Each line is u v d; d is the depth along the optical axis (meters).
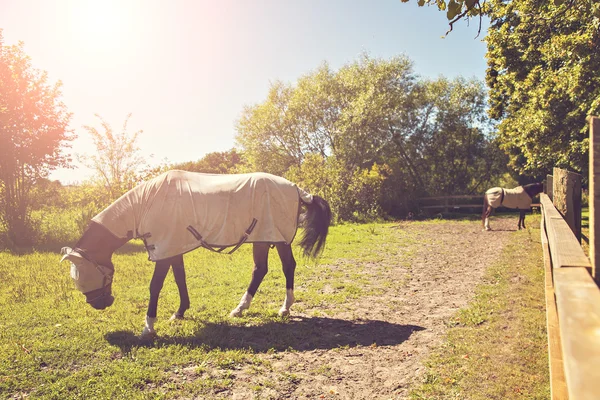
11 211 12.66
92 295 5.58
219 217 5.60
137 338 5.16
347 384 4.02
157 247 5.46
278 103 27.28
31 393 3.84
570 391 0.72
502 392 3.60
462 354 4.48
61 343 4.95
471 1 4.92
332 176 21.88
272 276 8.55
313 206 6.31
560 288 1.36
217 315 6.07
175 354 4.66
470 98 27.70
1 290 7.24
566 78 11.96
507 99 19.02
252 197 5.78
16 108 12.80
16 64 13.09
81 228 14.02
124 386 3.97
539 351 4.36
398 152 27.45
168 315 6.07
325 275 8.73
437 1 5.32
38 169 13.27
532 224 17.61
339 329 5.54
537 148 14.38
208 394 3.85
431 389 3.76
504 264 9.17
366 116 24.47
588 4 7.51
